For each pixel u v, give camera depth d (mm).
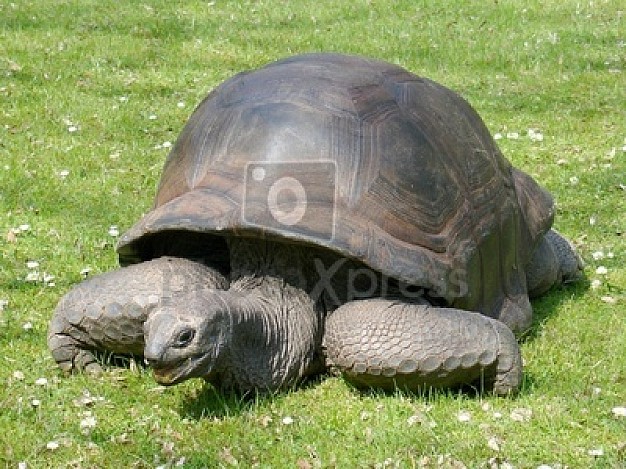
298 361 5113
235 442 4676
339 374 5270
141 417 4914
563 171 8648
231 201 4980
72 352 5293
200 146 5348
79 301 5133
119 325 5055
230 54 11812
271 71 5609
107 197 7934
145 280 5066
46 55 11398
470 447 4648
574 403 5082
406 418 4891
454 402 5008
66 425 4832
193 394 5133
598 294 6605
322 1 14117
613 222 7707
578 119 9891
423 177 5230
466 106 6062
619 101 10359
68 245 7066
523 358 5609
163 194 5402
